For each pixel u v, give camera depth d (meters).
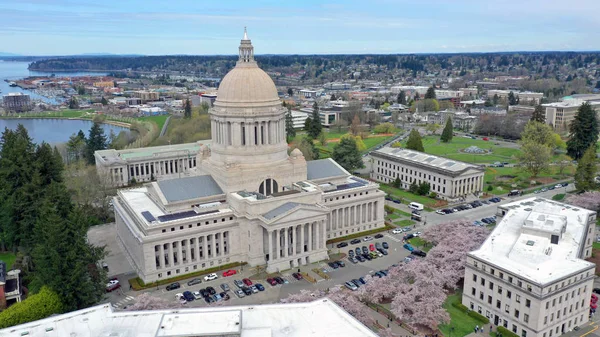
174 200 149.00
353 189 172.75
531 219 133.25
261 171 159.25
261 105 161.88
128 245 154.75
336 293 114.94
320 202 160.12
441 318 110.62
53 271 113.75
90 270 122.75
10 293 121.06
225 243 150.50
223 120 162.00
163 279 139.12
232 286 135.88
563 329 111.38
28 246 149.12
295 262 147.50
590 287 114.00
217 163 165.75
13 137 172.50
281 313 94.25
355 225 174.25
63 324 90.69
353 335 86.94
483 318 116.31
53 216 116.06
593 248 158.12
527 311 106.88
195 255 144.00
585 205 178.88
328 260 151.88
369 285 121.69
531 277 107.44
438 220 186.75
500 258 117.88
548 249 119.31
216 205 152.12
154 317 93.12
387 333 102.88
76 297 116.50
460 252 134.62
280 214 143.25
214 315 91.31
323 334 87.25
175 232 139.38
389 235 172.12
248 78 162.00
